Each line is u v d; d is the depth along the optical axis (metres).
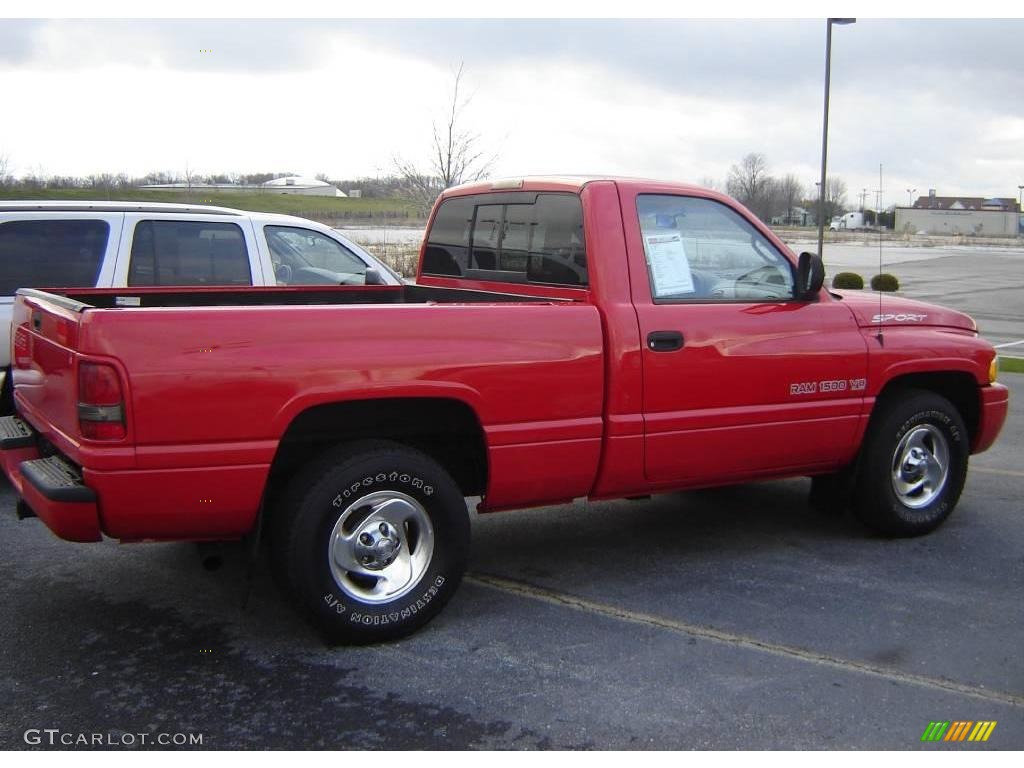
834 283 24.25
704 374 4.98
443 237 6.26
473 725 3.63
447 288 6.08
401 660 4.18
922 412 5.75
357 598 4.24
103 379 3.76
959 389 6.20
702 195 5.17
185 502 3.91
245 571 5.21
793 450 5.35
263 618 4.62
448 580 4.44
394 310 4.25
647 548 5.70
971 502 6.68
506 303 4.89
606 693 3.88
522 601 4.86
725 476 5.22
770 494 6.88
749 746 3.50
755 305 5.21
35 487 3.97
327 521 4.15
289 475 4.39
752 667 4.12
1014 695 3.91
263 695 3.85
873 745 3.52
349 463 4.18
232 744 3.48
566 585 5.09
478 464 4.79
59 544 5.62
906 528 5.82
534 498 4.74
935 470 5.92
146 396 3.80
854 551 5.64
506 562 5.44
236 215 7.58
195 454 3.89
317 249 7.96
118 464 3.78
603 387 4.74
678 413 4.93
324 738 3.53
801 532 6.00
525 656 4.22
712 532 6.00
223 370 3.91
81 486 3.83
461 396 4.37
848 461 5.68
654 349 4.84
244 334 3.96
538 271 5.31
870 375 5.55
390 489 4.29
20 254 6.79
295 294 6.14
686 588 5.04
